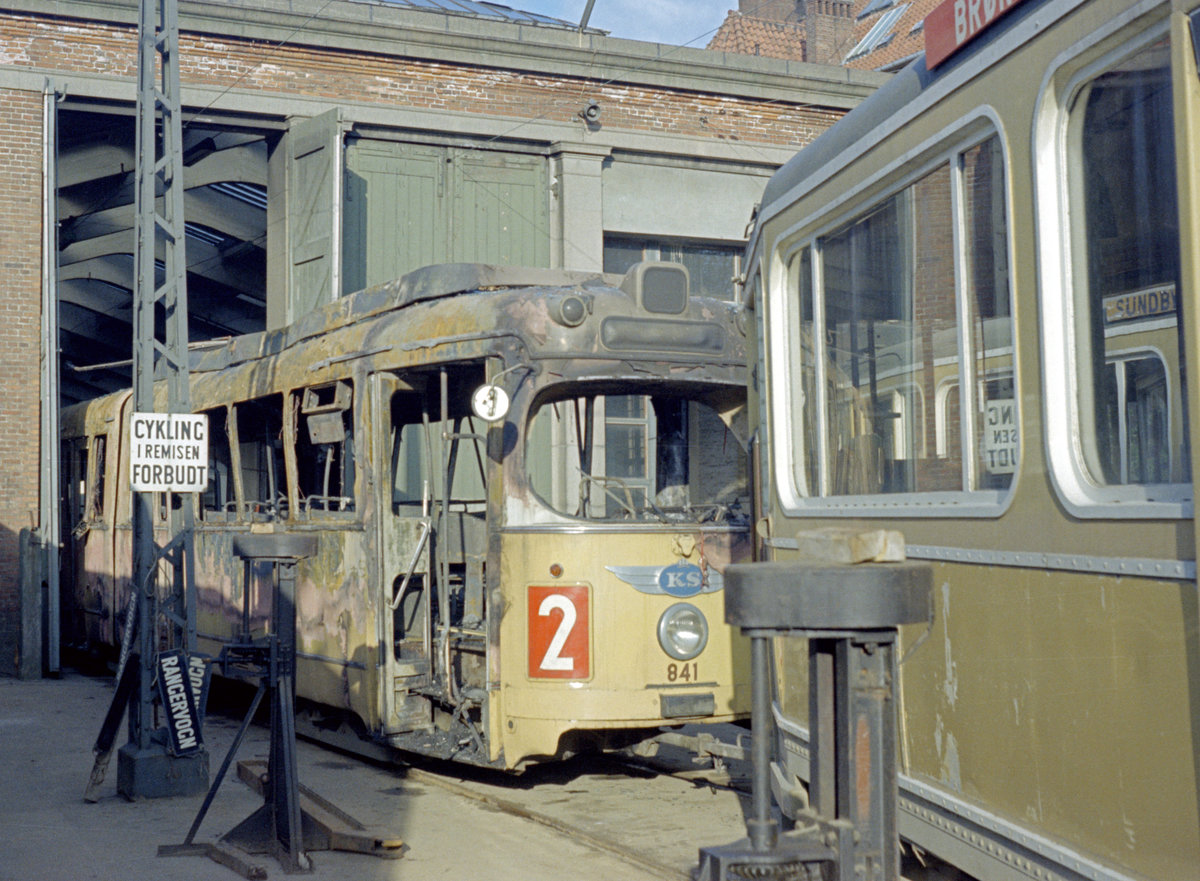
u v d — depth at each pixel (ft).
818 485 19.03
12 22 52.13
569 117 59.31
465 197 58.34
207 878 20.65
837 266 18.17
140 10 28.81
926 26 15.05
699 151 61.36
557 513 25.53
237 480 36.88
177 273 28.76
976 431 14.23
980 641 13.64
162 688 27.35
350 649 29.53
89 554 54.08
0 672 52.70
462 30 57.36
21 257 52.16
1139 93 11.34
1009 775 13.02
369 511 28.94
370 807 25.90
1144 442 11.22
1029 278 12.82
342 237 54.60
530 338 25.82
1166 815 10.59
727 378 27.04
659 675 25.02
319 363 31.68
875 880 9.73
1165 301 10.98
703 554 25.75
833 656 10.26
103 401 54.03
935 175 15.17
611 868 20.86
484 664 26.78
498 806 25.75
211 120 54.75
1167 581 10.62
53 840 23.41
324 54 55.93
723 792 26.55
